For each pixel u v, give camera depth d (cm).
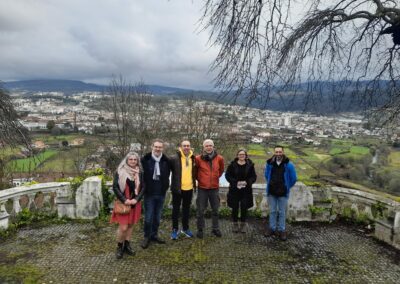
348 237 608
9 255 516
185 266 489
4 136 786
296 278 461
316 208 682
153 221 566
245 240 586
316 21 343
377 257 528
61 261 498
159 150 542
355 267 495
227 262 503
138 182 513
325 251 548
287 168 586
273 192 589
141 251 536
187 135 1958
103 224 650
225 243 571
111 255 521
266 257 522
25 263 491
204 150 584
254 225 662
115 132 1944
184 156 569
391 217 580
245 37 312
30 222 652
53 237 588
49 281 441
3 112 786
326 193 694
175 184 562
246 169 602
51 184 702
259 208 721
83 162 1897
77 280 445
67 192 668
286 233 623
